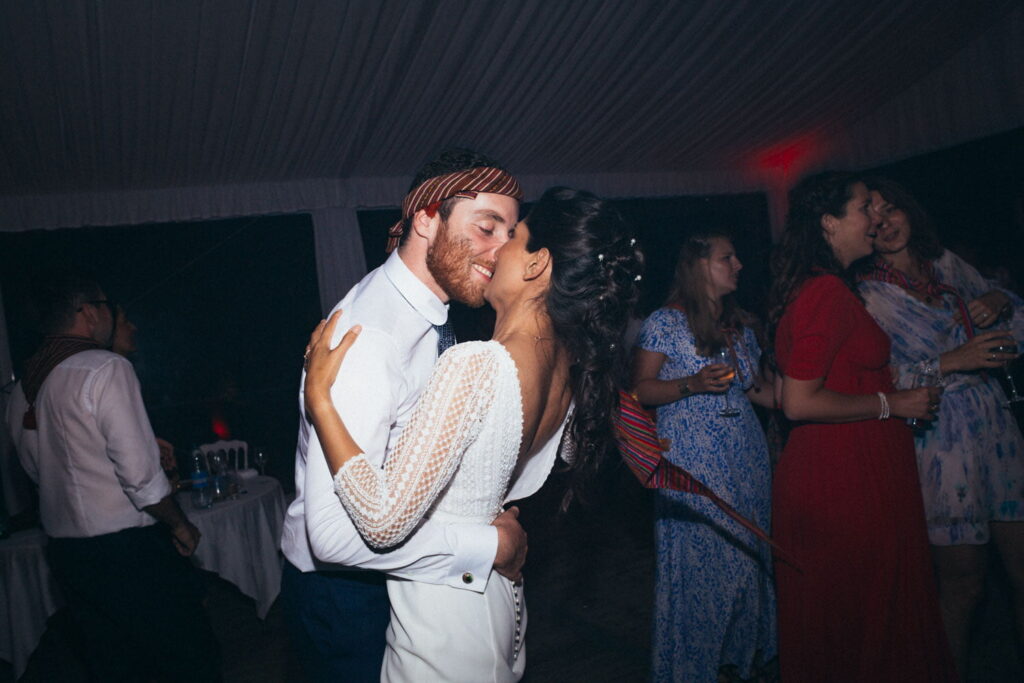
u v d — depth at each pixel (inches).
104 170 219.6
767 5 203.5
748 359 95.6
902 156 285.1
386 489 40.4
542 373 44.6
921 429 79.0
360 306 51.3
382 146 245.3
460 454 42.0
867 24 225.0
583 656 115.5
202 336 313.0
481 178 50.3
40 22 146.9
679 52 219.3
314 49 177.9
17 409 88.4
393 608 46.4
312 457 45.5
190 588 92.6
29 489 188.5
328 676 54.2
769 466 93.8
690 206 343.0
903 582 71.2
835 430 72.9
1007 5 234.7
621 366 50.3
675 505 89.0
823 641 73.5
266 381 318.7
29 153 198.8
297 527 54.3
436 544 43.3
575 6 186.7
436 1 170.6
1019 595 83.7
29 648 114.4
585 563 157.5
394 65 192.9
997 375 89.1
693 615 88.2
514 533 46.6
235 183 252.2
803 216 76.0
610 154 291.9
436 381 41.7
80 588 86.8
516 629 49.0
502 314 46.5
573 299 44.6
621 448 58.5
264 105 200.4
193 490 128.3
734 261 92.1
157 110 191.0
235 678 121.2
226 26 161.2
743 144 310.8
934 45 247.9
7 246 234.2
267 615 142.2
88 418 83.2
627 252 45.9
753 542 88.7
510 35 192.7
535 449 49.3
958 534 81.1
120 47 160.1
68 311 88.0
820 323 71.0
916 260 85.4
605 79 228.2
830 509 72.5
